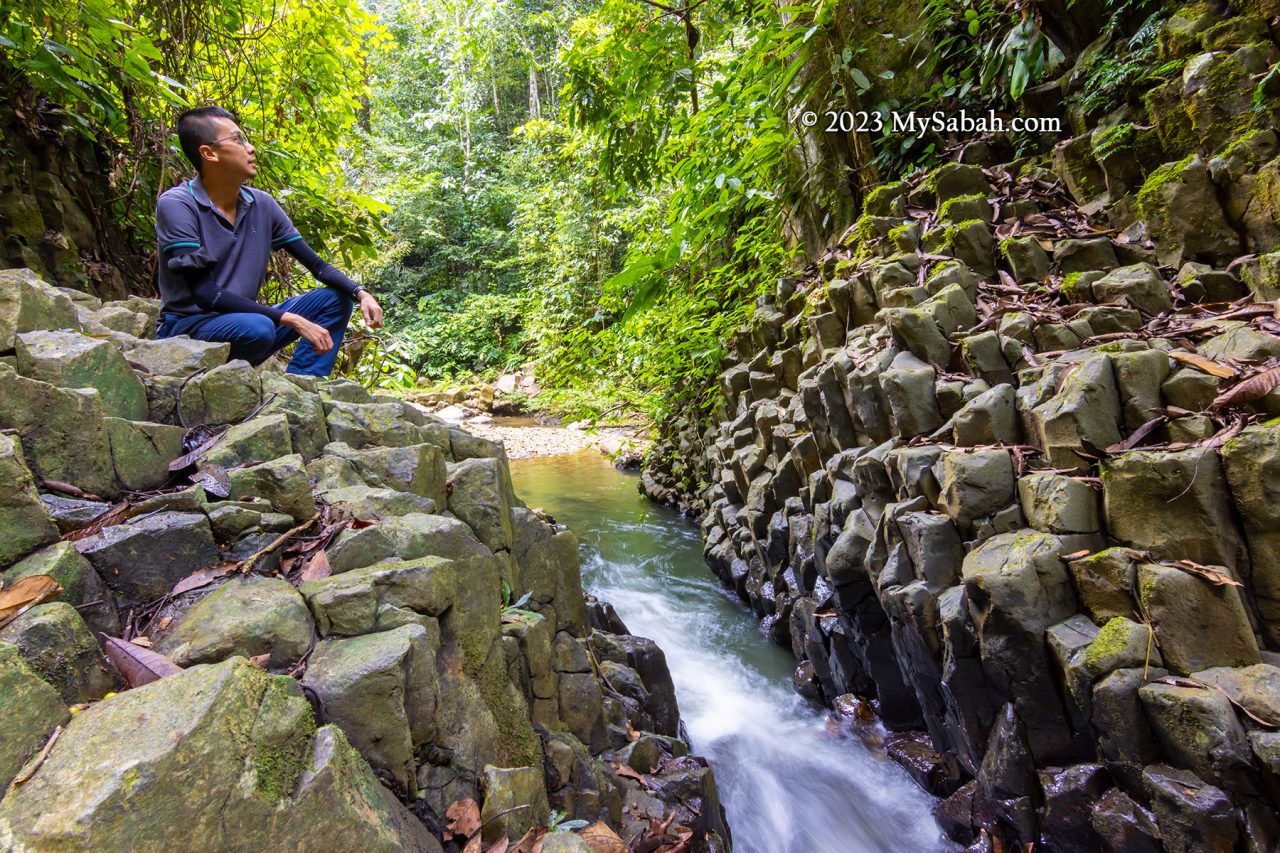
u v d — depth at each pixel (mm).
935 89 4324
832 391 3365
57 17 2484
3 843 783
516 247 15219
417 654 1362
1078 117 3635
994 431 2555
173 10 3668
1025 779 2289
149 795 839
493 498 2145
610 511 6730
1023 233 3449
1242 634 1938
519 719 1709
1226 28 2994
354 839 1055
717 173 4152
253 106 4398
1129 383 2293
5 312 1612
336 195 4426
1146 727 1975
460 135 16297
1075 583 2182
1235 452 2012
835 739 3246
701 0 5332
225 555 1497
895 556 2695
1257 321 2422
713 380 5844
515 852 1367
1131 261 3102
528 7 14766
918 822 2756
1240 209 2814
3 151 3055
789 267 5059
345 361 4891
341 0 4188
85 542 1318
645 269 4137
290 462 1690
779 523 3938
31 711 927
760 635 4207
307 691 1232
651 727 2627
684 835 1940
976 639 2309
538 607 2332
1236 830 1811
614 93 5859
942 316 3031
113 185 3408
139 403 1759
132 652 1185
